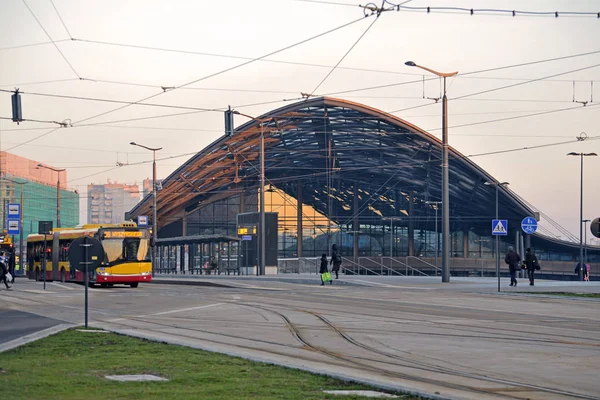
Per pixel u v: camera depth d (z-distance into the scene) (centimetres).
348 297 3312
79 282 5253
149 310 2684
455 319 2236
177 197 9919
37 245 5762
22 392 961
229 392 1003
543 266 10356
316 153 9400
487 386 1133
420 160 9106
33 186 15012
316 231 10450
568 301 3048
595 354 1479
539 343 1655
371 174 10075
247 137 8325
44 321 2244
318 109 7794
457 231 10688
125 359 1338
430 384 1139
